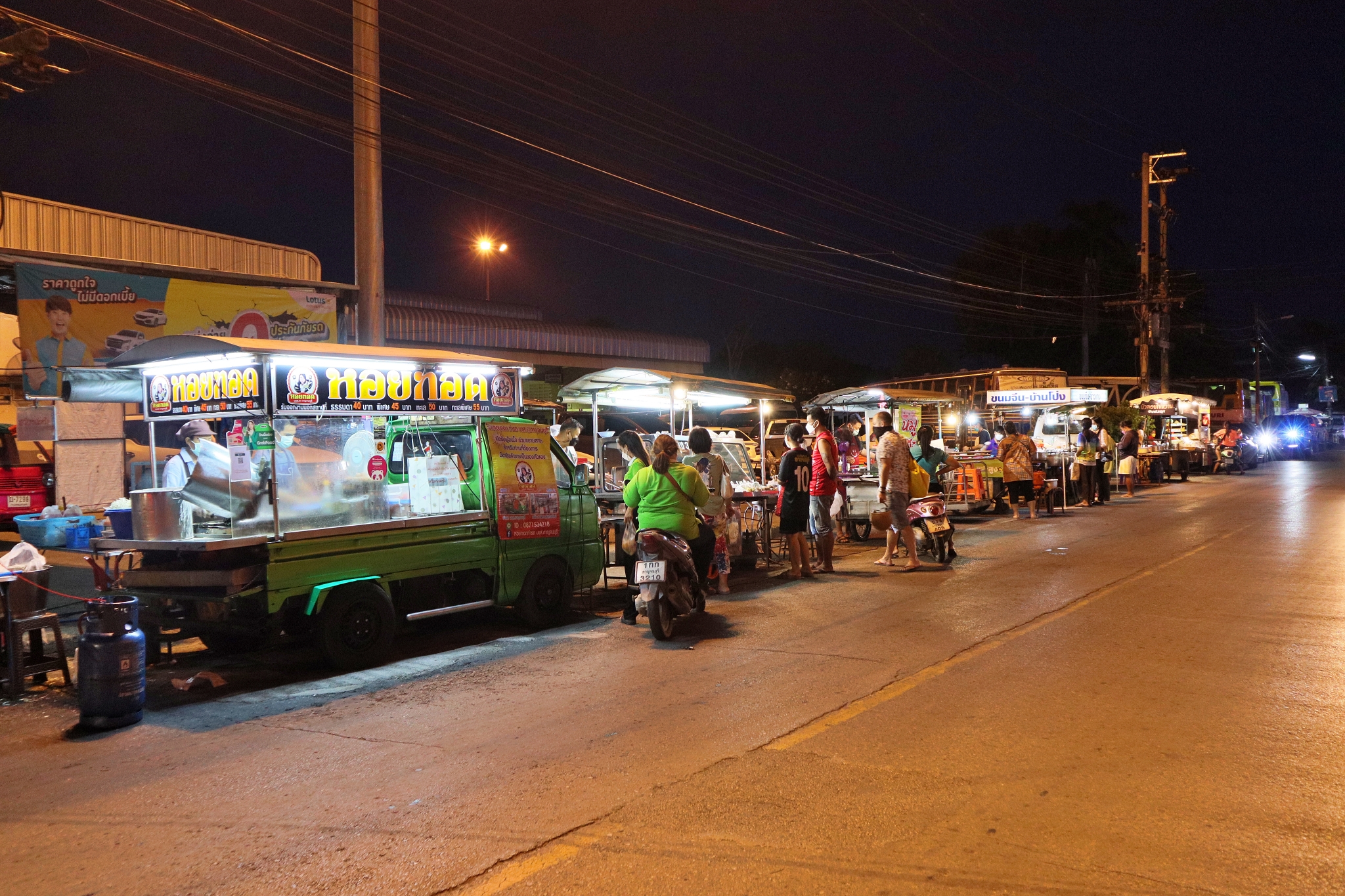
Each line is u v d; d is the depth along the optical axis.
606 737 5.56
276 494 7.15
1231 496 22.23
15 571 7.05
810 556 12.82
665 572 8.20
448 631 9.06
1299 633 7.86
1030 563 12.22
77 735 6.03
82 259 12.07
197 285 13.08
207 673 7.62
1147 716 5.70
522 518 8.81
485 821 4.38
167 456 14.59
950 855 3.89
